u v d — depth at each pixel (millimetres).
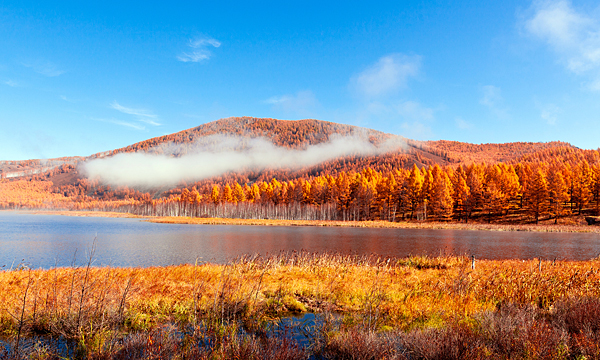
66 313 8828
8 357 6695
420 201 92438
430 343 6715
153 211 152625
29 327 8586
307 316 10711
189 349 7008
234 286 12477
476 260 23016
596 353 5926
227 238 44312
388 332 8500
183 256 28172
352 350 6930
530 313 8875
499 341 6895
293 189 125375
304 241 40281
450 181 96812
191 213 129500
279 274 16734
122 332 8539
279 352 6660
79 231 56156
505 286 12906
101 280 12625
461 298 11539
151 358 6473
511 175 91438
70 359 6930
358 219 97000
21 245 35594
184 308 10453
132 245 36031
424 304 10984
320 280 15602
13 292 11047
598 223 63969
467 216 81875
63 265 24109
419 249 32812
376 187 104500
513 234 51562
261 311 10617
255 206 116000
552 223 68312
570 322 8031
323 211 104500
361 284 14398
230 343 7055
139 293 11531
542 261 21906
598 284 12844
